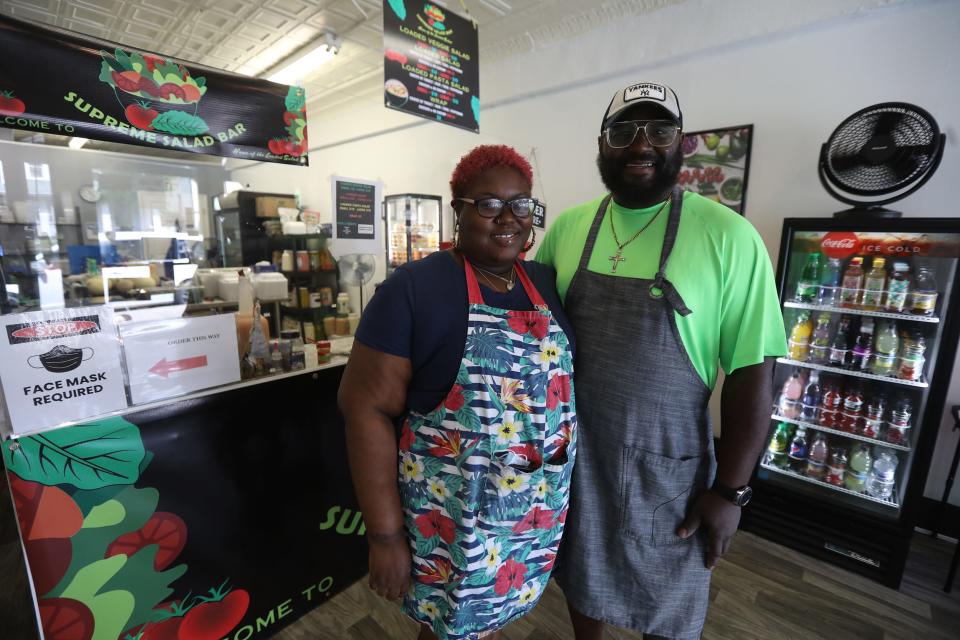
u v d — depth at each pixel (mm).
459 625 956
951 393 2184
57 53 1437
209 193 3514
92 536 1253
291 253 3834
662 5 2812
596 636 1280
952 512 2205
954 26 1993
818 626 1718
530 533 991
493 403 891
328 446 1765
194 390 1445
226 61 4113
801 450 2375
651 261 1063
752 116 2578
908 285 1994
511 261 970
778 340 1014
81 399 1235
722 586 1920
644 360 1037
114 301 2100
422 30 2023
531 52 3570
